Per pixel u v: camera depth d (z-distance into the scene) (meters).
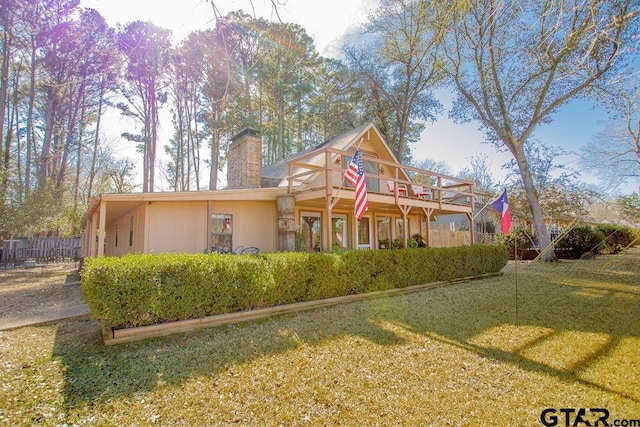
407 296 7.95
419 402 3.08
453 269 10.17
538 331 5.16
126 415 2.87
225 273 5.69
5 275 13.53
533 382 3.47
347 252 7.83
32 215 16.58
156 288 5.02
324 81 26.03
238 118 18.11
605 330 5.18
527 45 9.70
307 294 6.86
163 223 8.80
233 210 9.91
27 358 4.11
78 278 12.09
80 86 19.56
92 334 5.11
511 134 15.90
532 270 13.01
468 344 4.61
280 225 9.87
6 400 3.08
